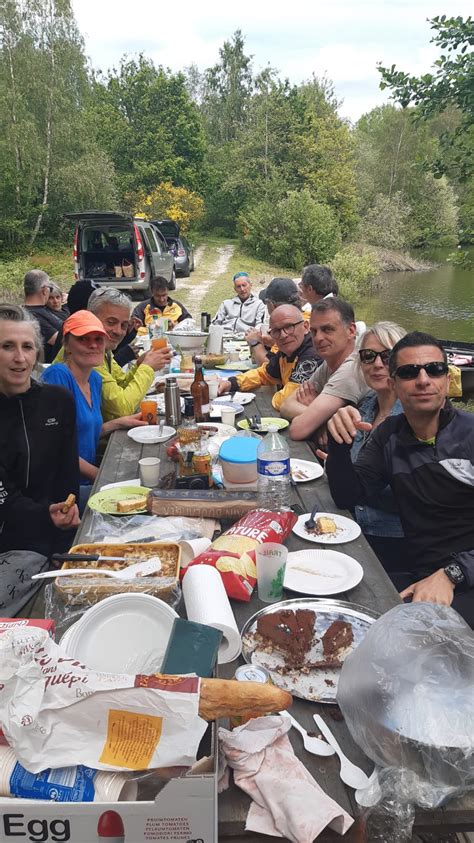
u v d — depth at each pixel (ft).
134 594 4.27
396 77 16.11
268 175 97.14
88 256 40.47
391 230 96.68
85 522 6.23
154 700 3.11
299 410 10.12
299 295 16.75
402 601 4.98
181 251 58.29
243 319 22.00
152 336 17.49
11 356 7.30
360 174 108.27
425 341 6.37
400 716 3.25
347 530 6.15
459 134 16.51
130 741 3.09
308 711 3.81
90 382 10.17
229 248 92.84
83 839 3.01
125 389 10.96
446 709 3.25
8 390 7.52
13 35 68.80
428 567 6.75
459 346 21.20
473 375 19.02
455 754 3.11
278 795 3.16
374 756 3.32
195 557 5.11
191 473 6.99
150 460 7.29
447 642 3.53
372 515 7.93
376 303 52.19
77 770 3.03
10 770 3.03
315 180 93.15
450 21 14.85
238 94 127.24
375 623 3.78
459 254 17.84
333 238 76.38
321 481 7.62
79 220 38.63
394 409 8.39
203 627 3.87
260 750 3.39
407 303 52.01
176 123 104.99
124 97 107.65
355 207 99.50
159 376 13.30
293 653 4.18
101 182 75.25
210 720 3.18
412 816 3.16
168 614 4.19
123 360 14.99
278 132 96.94
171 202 95.50
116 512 6.36
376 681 3.40
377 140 115.96
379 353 8.17
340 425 6.63
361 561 5.61
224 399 11.43
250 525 5.52
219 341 15.39
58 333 14.38
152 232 43.60
